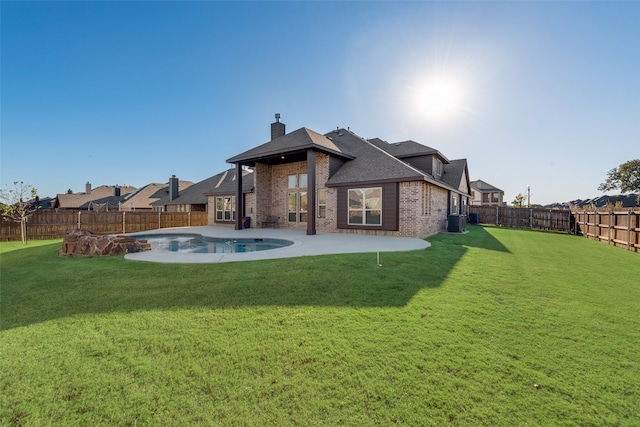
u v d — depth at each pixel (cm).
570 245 1109
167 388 231
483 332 326
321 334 319
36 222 1579
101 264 702
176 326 343
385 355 276
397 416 201
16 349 292
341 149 1669
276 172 1881
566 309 402
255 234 1443
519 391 226
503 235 1464
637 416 201
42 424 196
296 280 528
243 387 231
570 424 194
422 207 1319
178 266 659
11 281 557
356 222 1428
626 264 728
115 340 310
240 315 374
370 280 530
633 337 319
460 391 226
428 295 453
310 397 219
